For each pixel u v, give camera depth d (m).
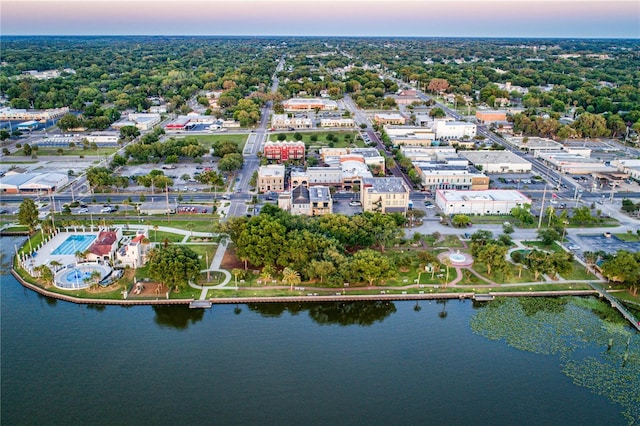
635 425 155.12
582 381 173.50
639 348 190.38
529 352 188.25
